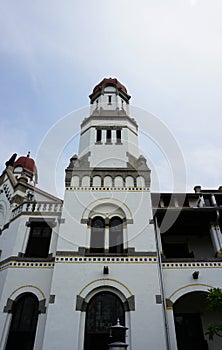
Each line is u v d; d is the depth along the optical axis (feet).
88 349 36.65
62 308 38.58
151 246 44.93
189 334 45.88
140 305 39.11
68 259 43.11
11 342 40.06
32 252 49.62
